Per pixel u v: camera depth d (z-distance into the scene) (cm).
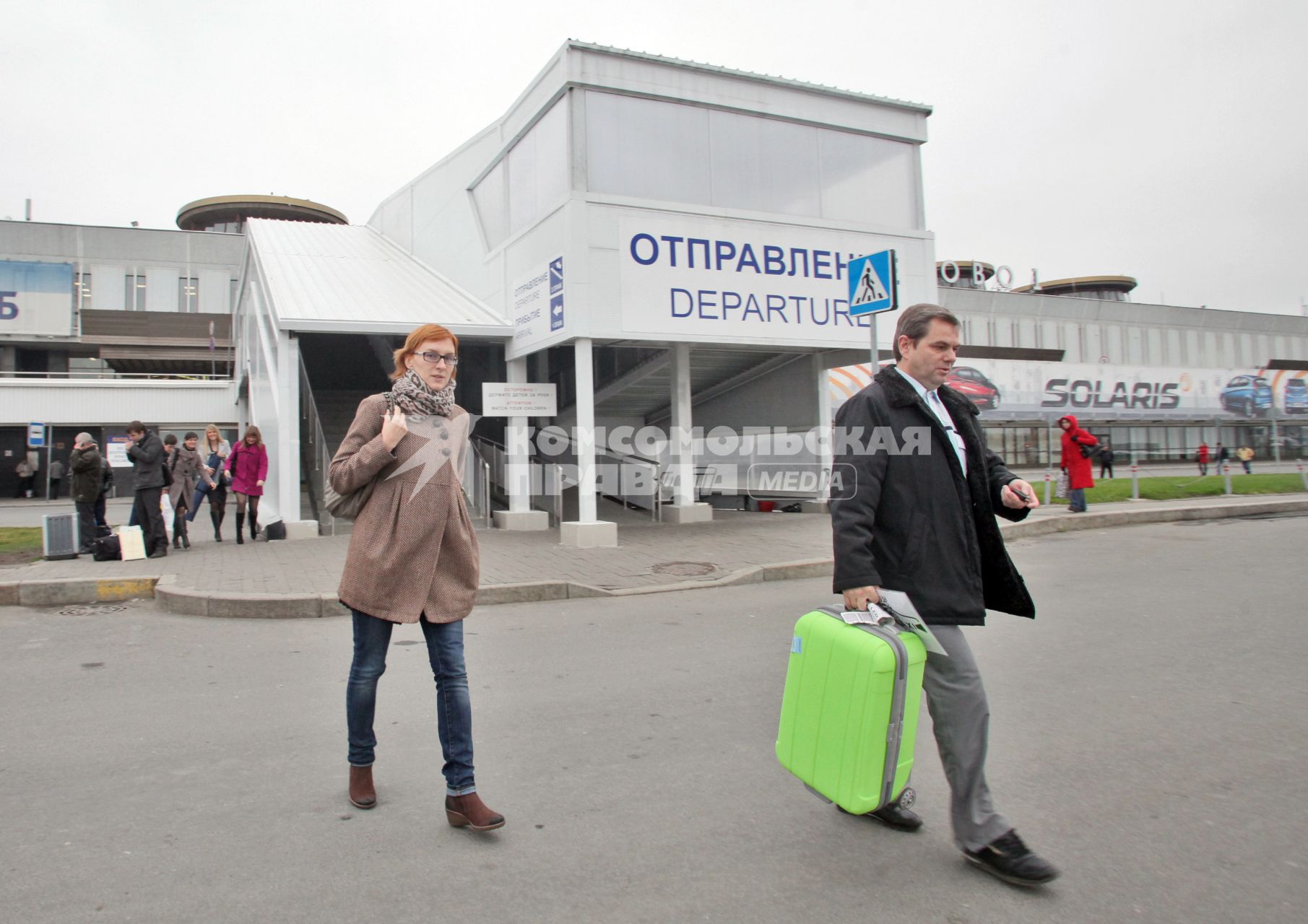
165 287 4416
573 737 400
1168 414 4344
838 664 269
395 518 303
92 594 771
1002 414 3822
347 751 348
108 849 285
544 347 1247
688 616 705
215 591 740
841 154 1368
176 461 1080
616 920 240
